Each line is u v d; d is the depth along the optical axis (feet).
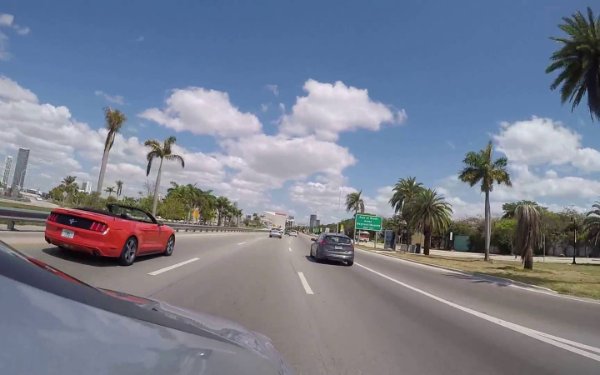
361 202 322.55
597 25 73.46
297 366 17.07
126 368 5.56
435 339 23.39
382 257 114.11
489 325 28.66
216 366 6.75
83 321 5.78
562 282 72.43
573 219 216.95
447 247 284.20
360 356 19.08
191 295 29.50
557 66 78.59
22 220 52.19
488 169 147.02
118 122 118.01
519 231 107.55
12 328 4.86
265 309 27.48
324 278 47.78
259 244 103.35
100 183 115.75
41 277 6.15
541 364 20.20
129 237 37.91
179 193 259.19
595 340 26.68
